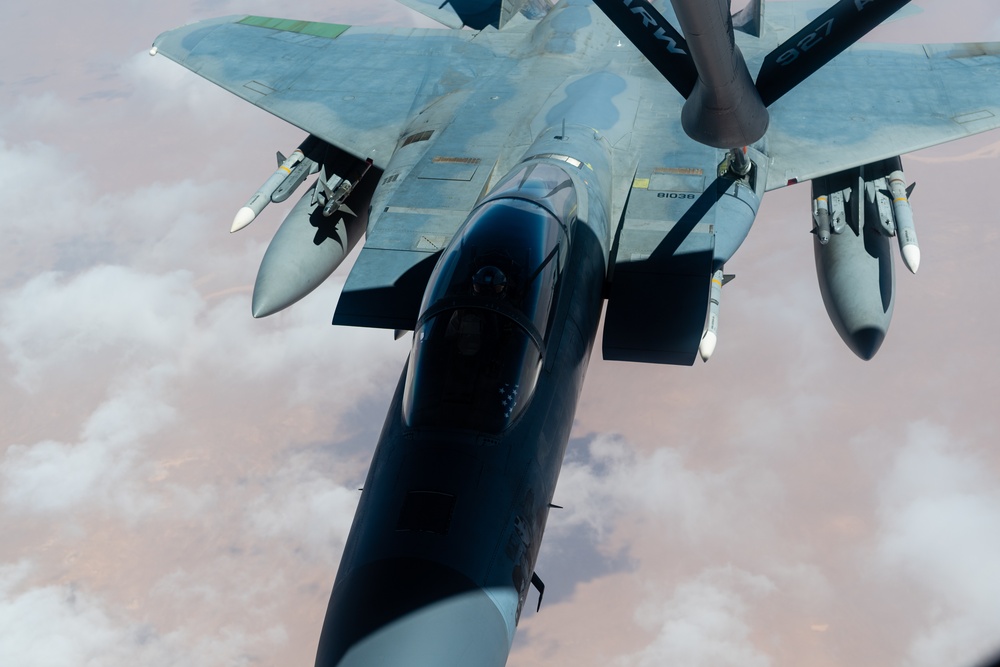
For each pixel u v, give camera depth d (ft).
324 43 59.67
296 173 53.36
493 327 28.48
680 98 48.29
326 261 51.39
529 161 39.17
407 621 23.72
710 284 37.24
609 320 34.37
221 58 58.95
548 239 31.86
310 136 55.26
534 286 29.94
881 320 45.50
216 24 62.85
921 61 51.52
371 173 54.03
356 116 51.72
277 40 60.49
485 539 25.79
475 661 23.82
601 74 49.60
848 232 48.85
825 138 46.34
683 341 33.27
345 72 56.24
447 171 42.91
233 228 50.72
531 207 33.14
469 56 56.29
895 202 47.16
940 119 47.03
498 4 61.72
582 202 36.52
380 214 40.29
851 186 47.85
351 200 52.75
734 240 40.37
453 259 30.58
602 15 56.85
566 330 31.83
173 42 61.16
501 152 44.09
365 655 23.31
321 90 54.60
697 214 39.29
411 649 23.27
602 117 45.01
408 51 57.82
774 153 45.62
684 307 34.63
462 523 25.75
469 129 46.60
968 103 47.91
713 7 26.71
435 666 23.15
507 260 29.96
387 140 49.49
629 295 35.24
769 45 54.80
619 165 42.83
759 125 34.30
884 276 47.44
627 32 36.06
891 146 45.44
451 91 52.24
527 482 27.73
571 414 31.53
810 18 57.88
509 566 26.05
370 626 23.81
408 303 35.01
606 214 38.70
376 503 26.84
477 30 59.57
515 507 26.99
